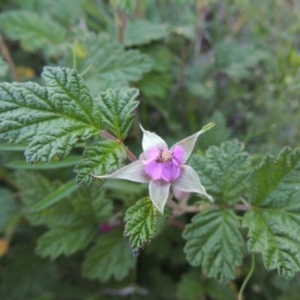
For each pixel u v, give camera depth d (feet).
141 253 0.40
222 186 0.25
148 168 0.19
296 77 0.42
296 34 0.53
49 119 0.20
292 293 0.36
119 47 0.34
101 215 0.31
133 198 0.31
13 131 0.19
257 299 0.39
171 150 0.19
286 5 0.52
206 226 0.25
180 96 0.44
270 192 0.24
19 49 0.48
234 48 0.43
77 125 0.20
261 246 0.23
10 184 0.41
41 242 0.31
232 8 0.49
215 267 0.24
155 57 0.39
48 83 0.20
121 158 0.21
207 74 0.44
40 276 0.39
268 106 0.43
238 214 0.36
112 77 0.33
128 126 0.22
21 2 0.47
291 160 0.23
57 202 0.32
